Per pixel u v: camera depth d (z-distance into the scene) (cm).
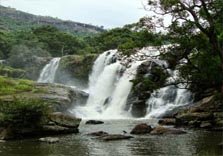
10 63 11725
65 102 5966
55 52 13788
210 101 4641
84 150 2978
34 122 3794
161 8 3528
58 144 3300
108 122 5338
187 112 4738
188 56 3791
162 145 3173
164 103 6172
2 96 5575
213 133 3844
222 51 3344
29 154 2806
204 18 3491
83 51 13312
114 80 7581
